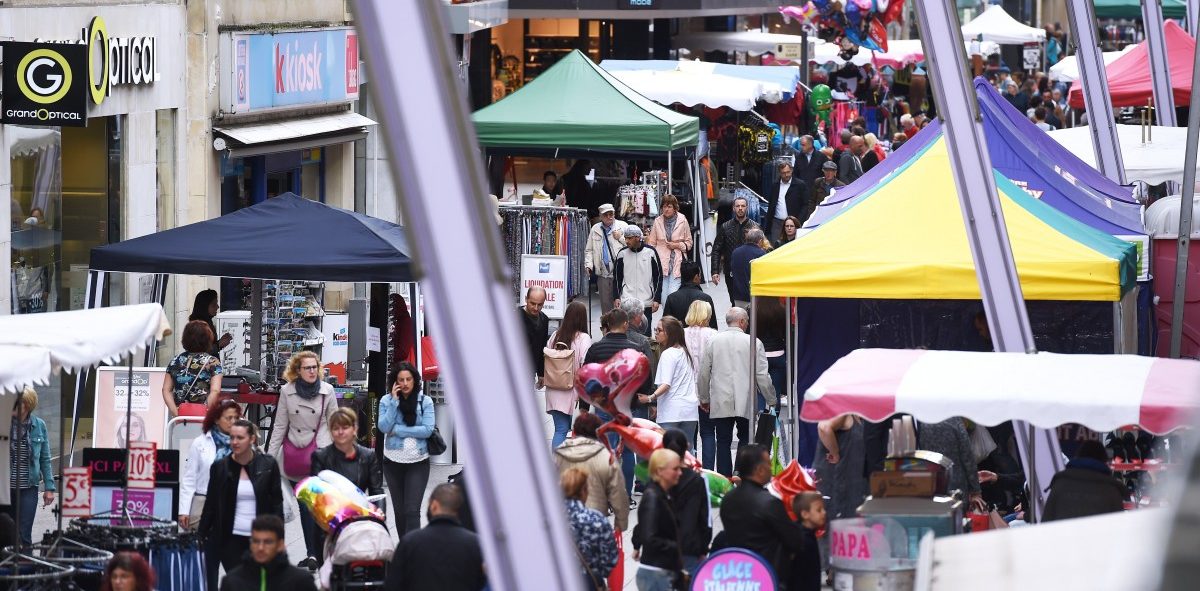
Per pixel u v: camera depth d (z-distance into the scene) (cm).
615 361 2731
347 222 2778
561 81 4972
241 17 4056
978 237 2138
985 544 741
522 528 1012
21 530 2216
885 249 2419
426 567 1744
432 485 2978
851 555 1822
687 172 5516
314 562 2344
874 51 8475
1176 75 5538
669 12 7881
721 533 1948
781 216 5312
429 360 3222
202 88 3834
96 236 3403
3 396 2153
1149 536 458
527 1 7875
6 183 2973
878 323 2694
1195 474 422
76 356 1864
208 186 3888
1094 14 3756
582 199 5694
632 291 4009
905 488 1877
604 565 1848
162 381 2747
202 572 2070
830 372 1867
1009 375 1805
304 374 2480
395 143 1026
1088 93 3772
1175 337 2825
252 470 2145
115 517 2105
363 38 1027
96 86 3275
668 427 2806
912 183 2550
